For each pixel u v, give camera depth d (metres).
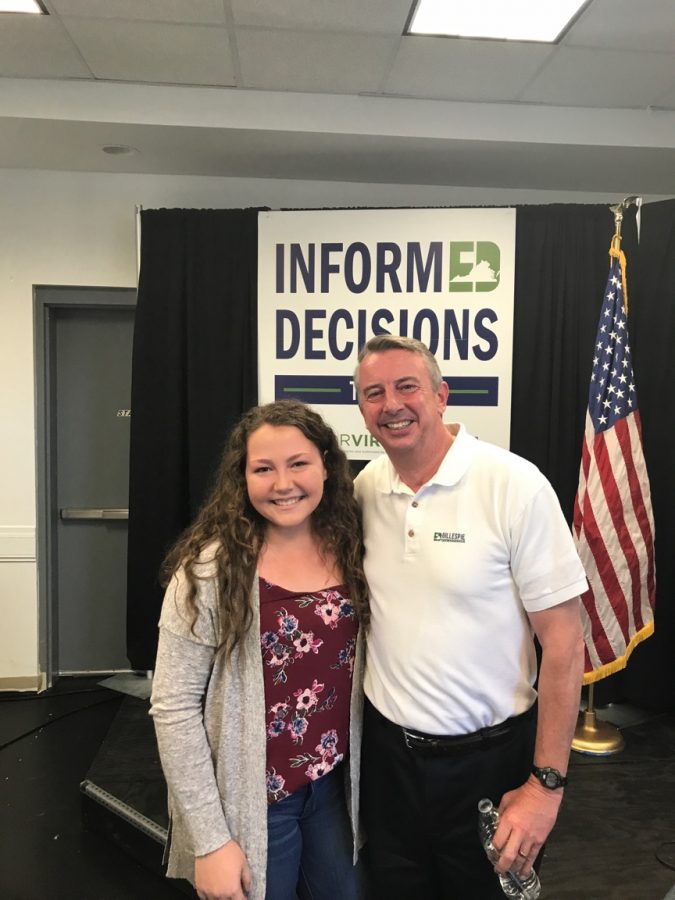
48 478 3.50
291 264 3.10
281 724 1.21
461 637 1.21
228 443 1.32
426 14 2.31
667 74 2.71
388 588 1.27
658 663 3.11
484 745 1.24
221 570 1.16
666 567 3.08
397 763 1.27
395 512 1.30
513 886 1.18
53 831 2.33
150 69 2.70
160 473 3.19
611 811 2.41
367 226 3.07
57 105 2.80
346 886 1.33
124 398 3.61
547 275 3.06
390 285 3.09
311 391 3.13
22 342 3.37
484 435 3.10
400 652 1.25
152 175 3.39
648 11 2.29
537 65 2.65
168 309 3.15
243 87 2.85
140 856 2.15
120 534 3.66
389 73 2.72
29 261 3.36
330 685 1.25
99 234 3.39
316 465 1.23
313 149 3.08
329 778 1.32
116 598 3.68
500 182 3.47
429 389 1.26
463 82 2.79
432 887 1.34
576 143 3.00
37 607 3.44
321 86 2.83
